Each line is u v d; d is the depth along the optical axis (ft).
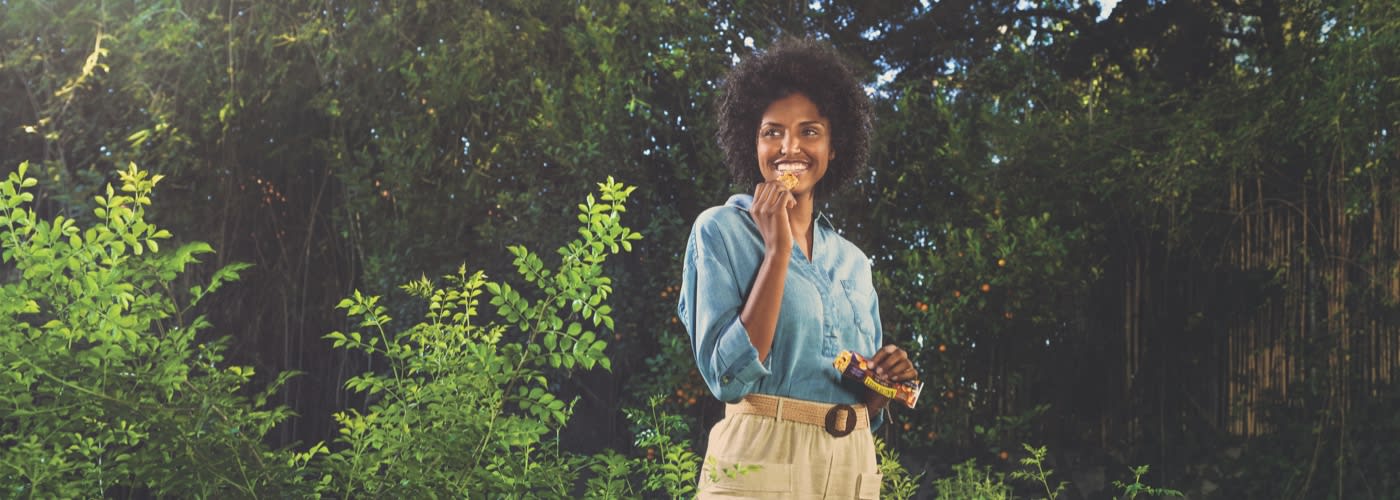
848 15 20.43
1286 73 18.29
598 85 17.95
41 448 6.72
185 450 6.72
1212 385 19.51
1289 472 18.29
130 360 6.88
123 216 6.75
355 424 7.73
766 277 5.88
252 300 20.08
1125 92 19.67
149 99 19.67
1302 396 18.43
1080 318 19.43
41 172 19.03
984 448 18.53
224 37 19.77
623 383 18.57
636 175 18.12
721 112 7.18
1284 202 18.57
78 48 19.69
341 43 19.20
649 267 18.29
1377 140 16.96
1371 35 16.38
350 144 19.92
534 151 18.45
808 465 6.07
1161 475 19.36
